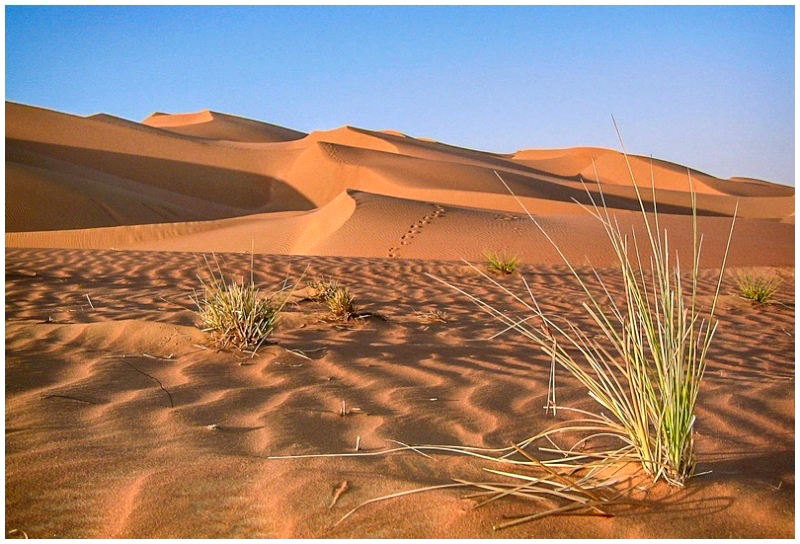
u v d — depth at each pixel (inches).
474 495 97.6
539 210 1716.3
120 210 1844.2
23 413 138.6
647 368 110.3
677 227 1050.1
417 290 381.7
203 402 151.6
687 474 103.3
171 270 429.4
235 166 2866.6
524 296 375.2
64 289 343.9
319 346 215.9
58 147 2684.5
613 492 99.6
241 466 110.1
